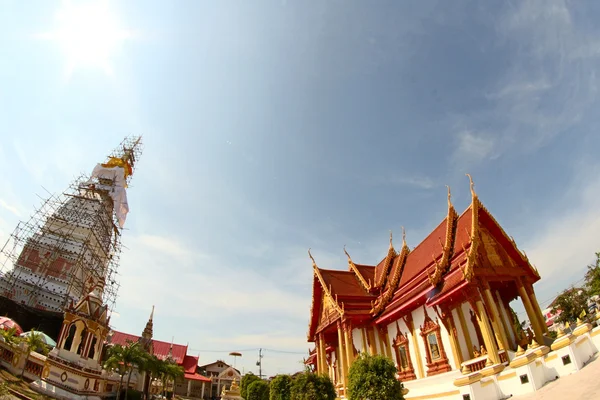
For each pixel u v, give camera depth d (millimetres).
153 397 56469
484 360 19797
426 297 25406
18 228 53906
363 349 31203
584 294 47156
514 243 24125
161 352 87562
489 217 24312
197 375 86000
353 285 36469
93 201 64062
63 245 55469
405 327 28453
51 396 27531
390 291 31781
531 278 24172
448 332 23453
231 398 59281
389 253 37406
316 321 37969
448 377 21578
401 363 28328
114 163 76812
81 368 32406
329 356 39750
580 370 15477
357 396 16969
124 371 44594
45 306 49000
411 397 23016
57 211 59875
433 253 28562
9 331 29906
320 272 36875
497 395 17094
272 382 30375
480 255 23156
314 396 21375
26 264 52688
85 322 35125
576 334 18297
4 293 47938
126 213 73250
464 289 21969
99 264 60438
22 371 28844
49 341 37344
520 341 22688
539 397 14391
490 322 21250
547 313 65625
